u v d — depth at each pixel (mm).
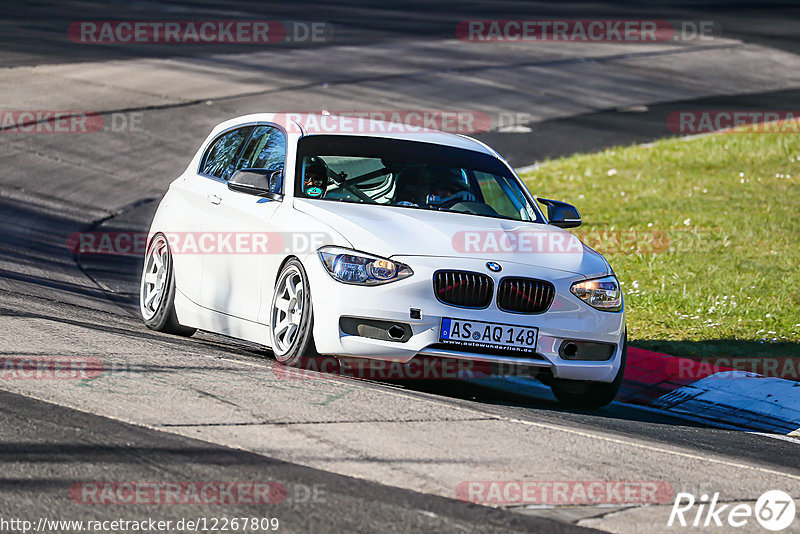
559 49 123562
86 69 93500
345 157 30406
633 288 44438
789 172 73188
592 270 28484
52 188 61688
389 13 143250
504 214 30375
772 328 39625
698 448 24781
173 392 22766
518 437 22312
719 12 159500
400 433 21344
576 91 103062
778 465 24141
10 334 27359
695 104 101062
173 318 33125
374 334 26094
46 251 48000
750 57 126125
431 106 91188
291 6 143750
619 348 28641
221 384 23953
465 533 16047
